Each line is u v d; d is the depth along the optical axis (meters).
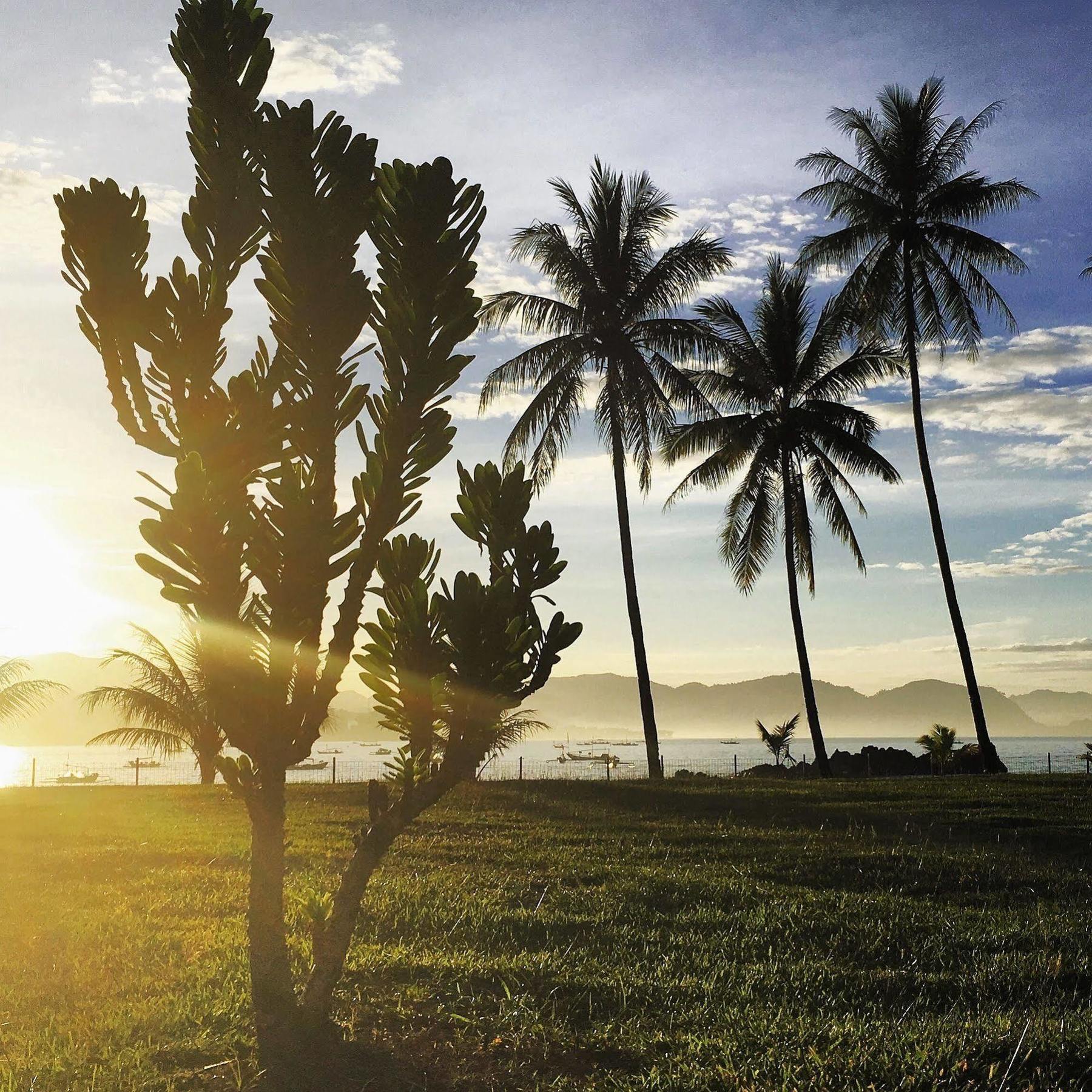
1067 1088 4.64
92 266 4.23
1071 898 9.59
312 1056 4.57
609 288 26.45
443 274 4.67
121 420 4.30
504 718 4.60
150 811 16.34
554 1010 5.62
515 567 4.59
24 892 9.18
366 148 4.66
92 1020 5.52
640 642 25.75
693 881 9.98
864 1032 5.35
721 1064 4.97
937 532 26.73
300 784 21.95
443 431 4.76
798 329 30.22
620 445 26.52
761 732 38.91
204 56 4.70
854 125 28.17
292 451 4.55
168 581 4.30
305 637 4.54
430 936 7.50
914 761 35.00
